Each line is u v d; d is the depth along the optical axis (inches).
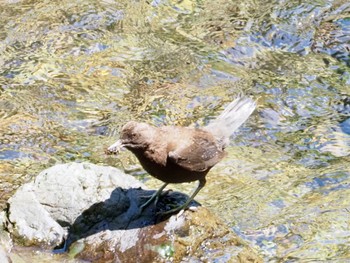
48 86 433.4
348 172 370.9
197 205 302.7
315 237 323.0
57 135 393.7
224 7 518.0
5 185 348.8
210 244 289.9
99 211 292.7
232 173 372.8
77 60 459.2
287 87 438.9
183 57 465.7
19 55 460.8
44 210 296.8
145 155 289.6
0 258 272.8
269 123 410.0
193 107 419.2
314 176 369.4
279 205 347.3
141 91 432.8
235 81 445.1
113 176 304.0
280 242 319.9
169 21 504.7
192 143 294.8
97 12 505.4
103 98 425.4
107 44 475.8
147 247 285.3
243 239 321.1
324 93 434.9
